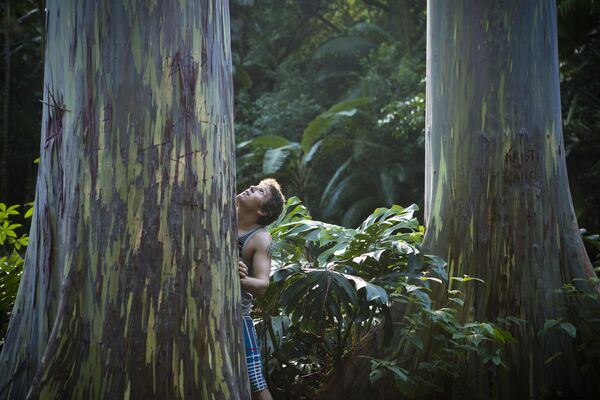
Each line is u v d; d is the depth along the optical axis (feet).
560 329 13.34
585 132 35.22
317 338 13.62
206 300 8.25
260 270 10.67
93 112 8.09
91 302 7.93
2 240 15.65
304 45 62.13
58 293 8.39
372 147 42.65
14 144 57.62
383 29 54.80
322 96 53.88
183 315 8.06
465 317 13.39
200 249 8.24
